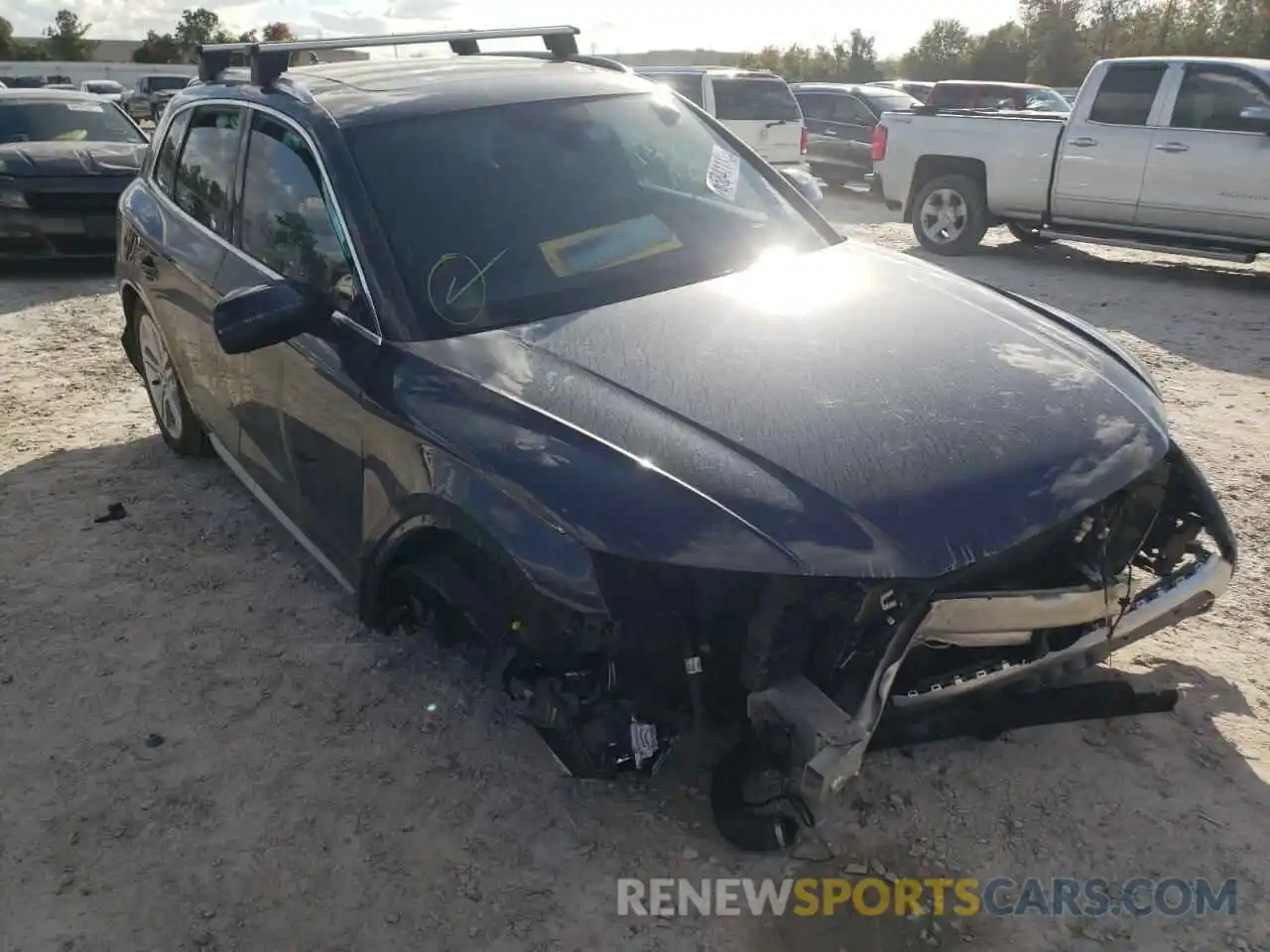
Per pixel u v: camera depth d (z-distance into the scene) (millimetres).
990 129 10758
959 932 2471
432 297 3094
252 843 2816
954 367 2842
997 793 2865
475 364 2855
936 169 11406
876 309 3158
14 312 8320
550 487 2459
